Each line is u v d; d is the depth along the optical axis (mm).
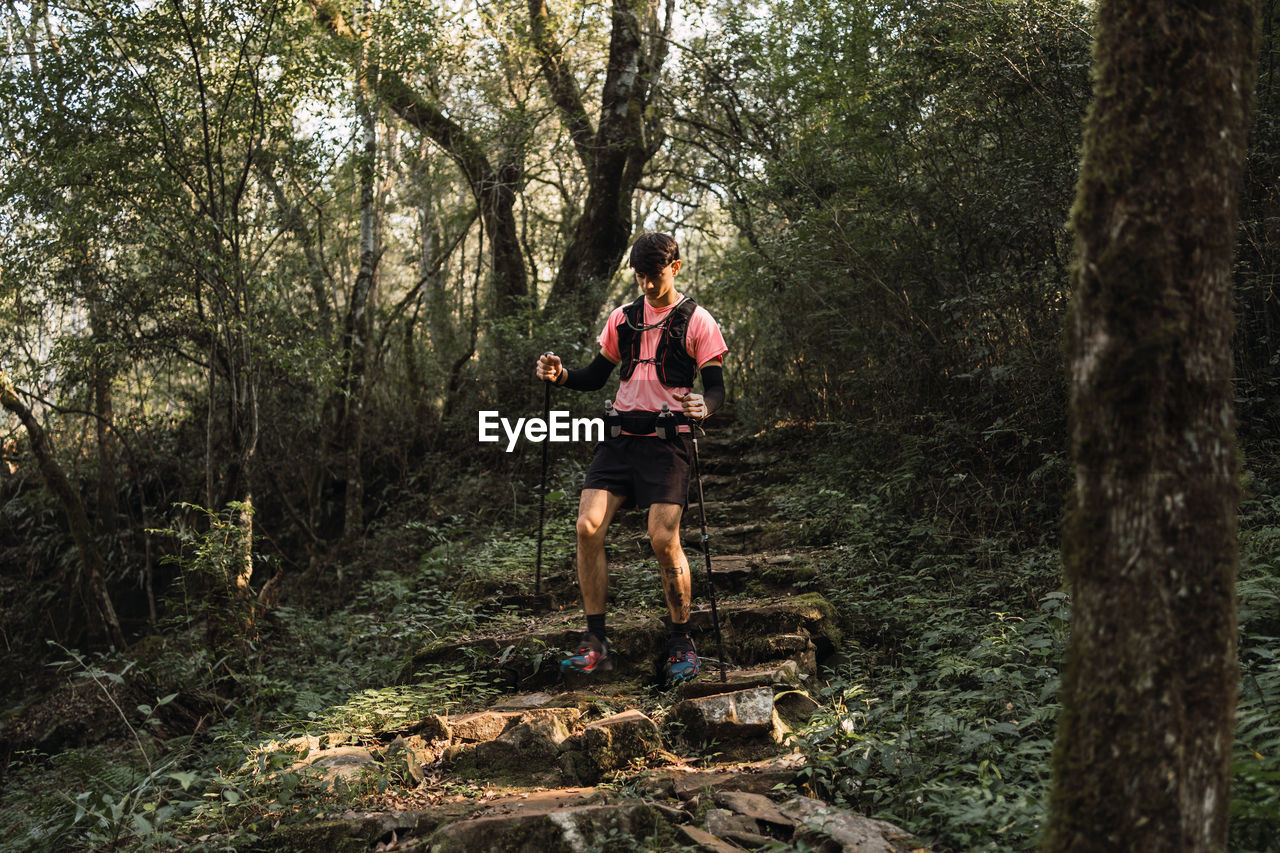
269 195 7109
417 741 3617
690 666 3887
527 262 12727
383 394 10258
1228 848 2240
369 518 9477
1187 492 1763
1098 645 1830
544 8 10039
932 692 3402
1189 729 1746
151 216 6109
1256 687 2900
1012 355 5770
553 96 10938
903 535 5559
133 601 8891
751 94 9812
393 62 7410
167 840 3076
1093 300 1858
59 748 6312
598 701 3941
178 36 5863
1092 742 1820
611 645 4316
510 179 10508
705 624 4469
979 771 2777
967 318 6285
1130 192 1812
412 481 9406
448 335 10992
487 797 3191
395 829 2912
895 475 6047
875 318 7195
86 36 5773
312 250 9344
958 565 5039
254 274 6559
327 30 7570
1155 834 1741
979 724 3182
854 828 2621
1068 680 1904
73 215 5988
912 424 6500
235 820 3178
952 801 2678
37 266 6688
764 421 8625
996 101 6168
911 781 2928
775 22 8961
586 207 10859
